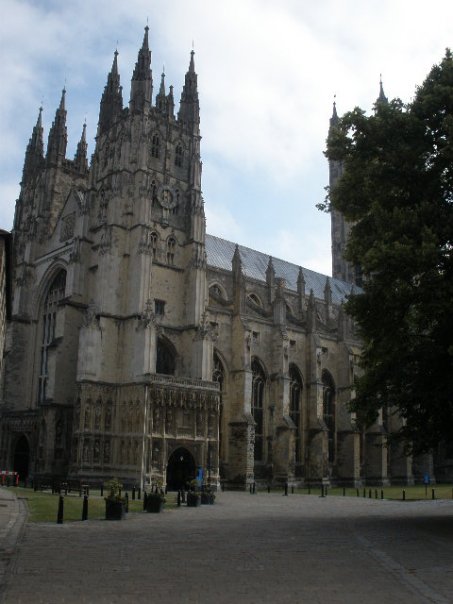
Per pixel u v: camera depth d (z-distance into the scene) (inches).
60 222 3836.1
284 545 1059.9
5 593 656.4
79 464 2910.9
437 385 1409.9
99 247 3297.2
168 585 715.4
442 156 1477.6
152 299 3174.2
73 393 3275.1
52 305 3737.7
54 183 4067.4
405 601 646.5
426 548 1036.5
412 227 1403.8
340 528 1344.7
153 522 1441.9
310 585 724.7
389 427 4355.3
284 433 3636.8
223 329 3622.0
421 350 1443.2
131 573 783.7
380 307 1478.8
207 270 3897.6
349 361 4242.1
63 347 3277.6
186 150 3661.4
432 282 1358.3
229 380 3585.1
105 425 3041.3
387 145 1571.1
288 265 5007.4
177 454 3093.0
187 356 3339.1
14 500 1845.5
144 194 3312.0
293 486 3508.9
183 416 3070.9
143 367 2999.5
